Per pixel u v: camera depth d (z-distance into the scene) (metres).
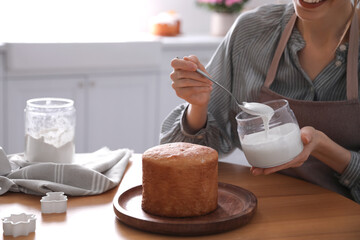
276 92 1.59
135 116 3.15
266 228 1.09
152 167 1.09
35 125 1.41
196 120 1.51
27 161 1.43
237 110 1.61
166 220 1.08
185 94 1.38
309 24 1.48
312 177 1.51
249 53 1.61
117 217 1.12
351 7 1.50
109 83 3.04
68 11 3.36
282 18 1.60
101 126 3.08
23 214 1.08
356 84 1.46
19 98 2.84
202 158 1.10
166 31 3.32
